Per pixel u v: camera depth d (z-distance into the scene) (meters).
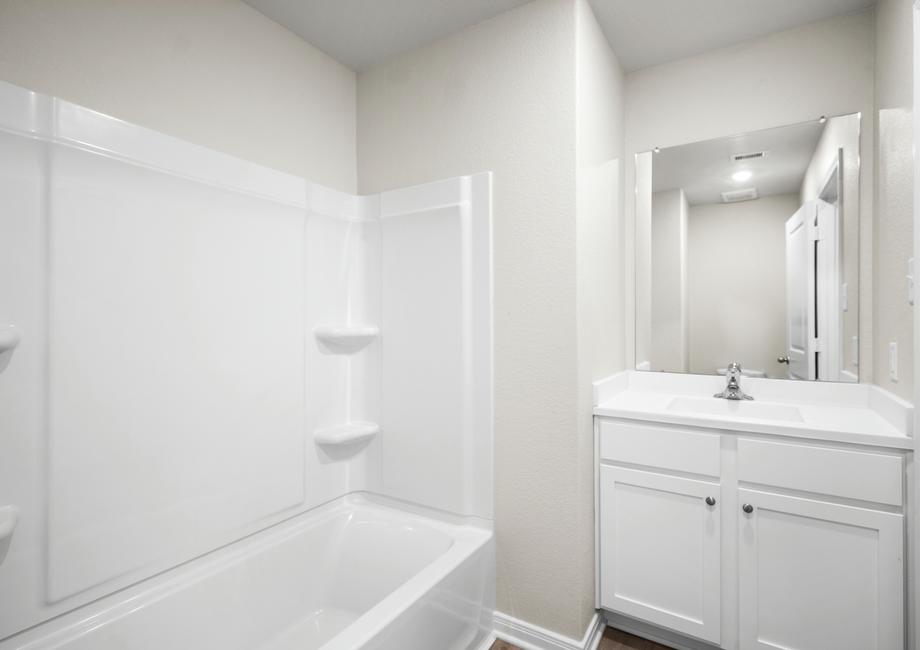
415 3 1.74
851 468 1.37
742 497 1.53
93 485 1.26
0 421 1.11
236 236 1.63
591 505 1.75
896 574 1.31
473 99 1.86
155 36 1.47
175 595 1.40
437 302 1.90
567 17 1.65
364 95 2.21
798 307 1.90
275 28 1.86
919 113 1.21
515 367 1.74
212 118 1.63
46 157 1.18
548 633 1.66
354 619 1.78
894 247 1.48
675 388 2.13
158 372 1.41
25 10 1.20
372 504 2.07
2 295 1.11
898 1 1.45
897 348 1.47
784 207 1.93
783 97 1.92
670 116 2.16
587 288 1.71
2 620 1.11
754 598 1.51
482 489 1.80
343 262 2.08
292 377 1.84
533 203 1.70
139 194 1.36
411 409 1.96
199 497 1.51
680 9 1.78
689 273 2.13
